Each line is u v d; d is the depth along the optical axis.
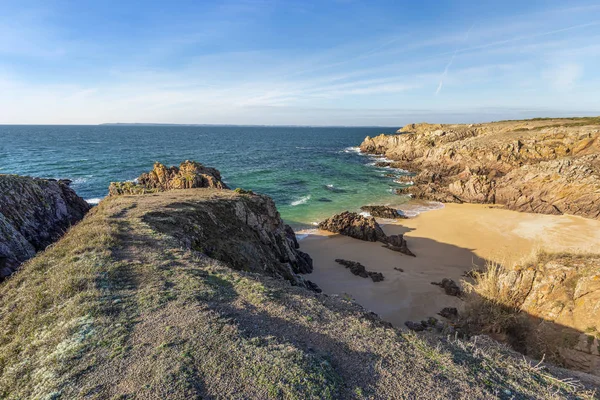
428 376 6.56
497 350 8.56
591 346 10.81
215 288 10.11
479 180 50.53
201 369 6.09
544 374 7.29
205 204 22.02
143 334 7.20
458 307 20.06
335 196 53.66
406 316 19.20
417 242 32.59
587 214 39.38
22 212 24.64
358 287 22.95
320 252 29.78
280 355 6.62
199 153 106.81
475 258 28.48
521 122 92.62
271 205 28.23
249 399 5.41
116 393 5.46
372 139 120.25
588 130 55.78
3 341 7.62
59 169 67.00
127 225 16.09
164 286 9.77
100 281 9.84
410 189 55.72
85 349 6.70
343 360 6.91
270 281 12.12
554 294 12.64
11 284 10.70
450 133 89.31
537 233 34.34
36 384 5.84
